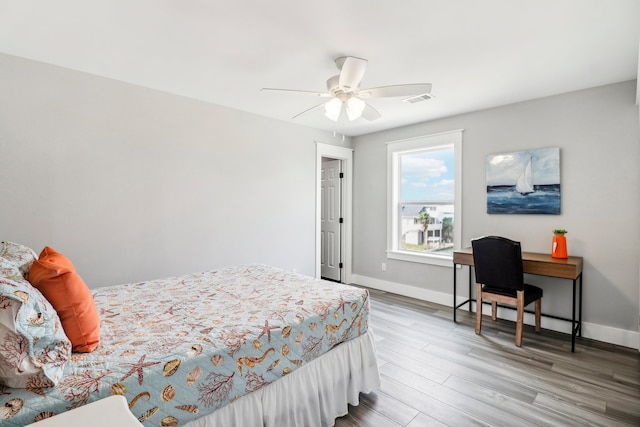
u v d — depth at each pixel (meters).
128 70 2.63
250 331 1.55
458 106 3.49
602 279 2.91
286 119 4.03
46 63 2.49
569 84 2.87
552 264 2.78
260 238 3.89
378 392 2.16
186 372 1.28
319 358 1.84
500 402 2.03
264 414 1.55
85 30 2.03
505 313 3.48
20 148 2.41
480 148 3.63
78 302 1.28
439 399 2.07
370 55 2.33
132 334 1.48
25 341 0.99
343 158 4.89
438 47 2.21
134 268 2.95
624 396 2.08
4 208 2.36
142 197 2.99
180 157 3.22
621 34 2.04
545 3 1.73
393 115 3.82
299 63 2.49
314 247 4.47
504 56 2.35
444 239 4.11
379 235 4.71
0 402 0.96
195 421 1.31
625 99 2.79
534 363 2.52
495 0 1.71
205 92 3.12
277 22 1.93
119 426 0.72
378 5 1.75
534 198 3.24
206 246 3.43
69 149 2.61
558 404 2.01
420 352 2.71
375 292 4.58
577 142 3.02
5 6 1.77
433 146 4.04
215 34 2.07
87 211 2.70
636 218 2.76
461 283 3.86
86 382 1.09
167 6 1.78
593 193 2.94
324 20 1.91
